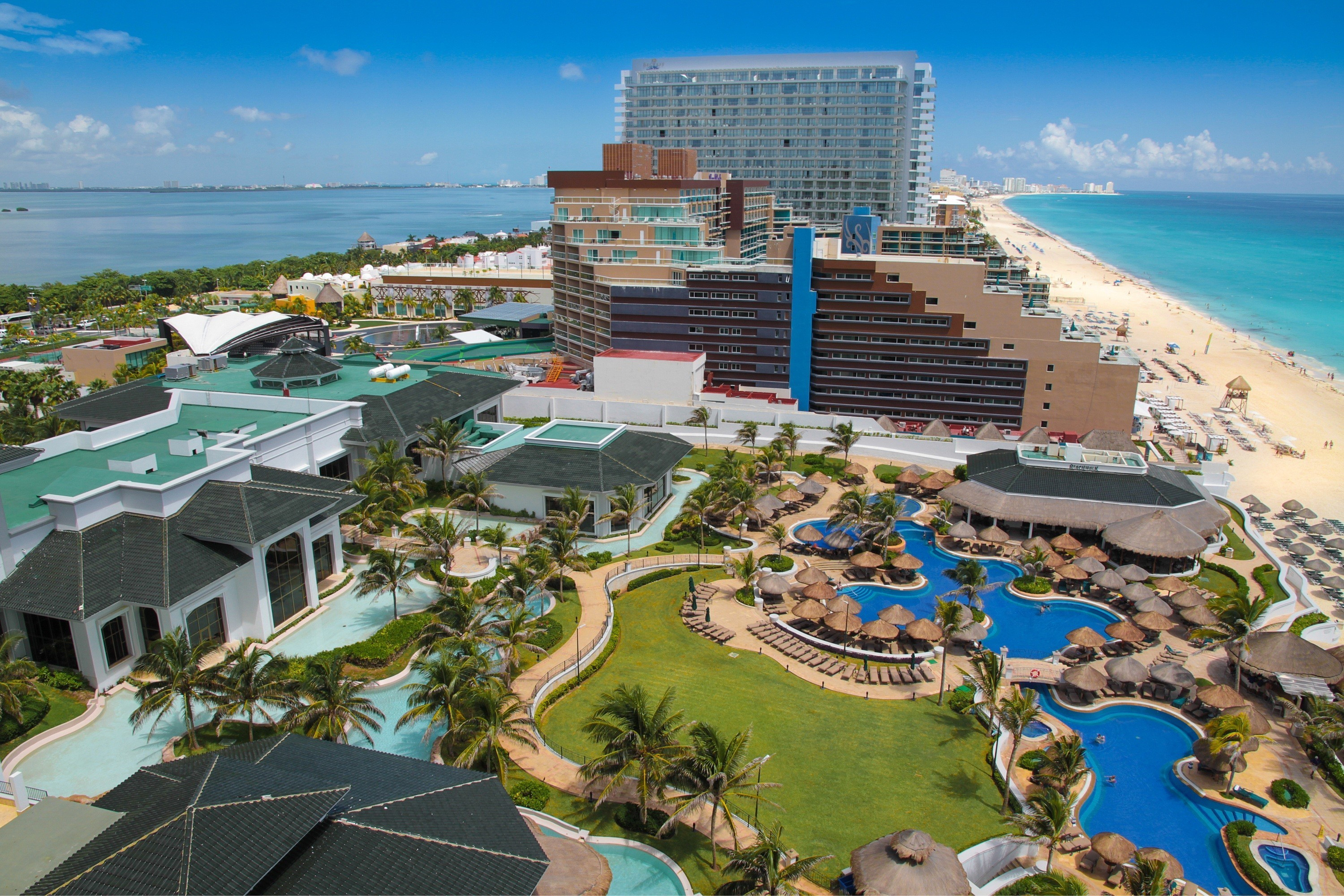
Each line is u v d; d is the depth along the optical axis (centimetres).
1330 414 16088
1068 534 8969
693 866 4338
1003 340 13275
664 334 14938
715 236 18812
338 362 12744
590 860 4234
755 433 11406
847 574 8462
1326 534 10156
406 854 3588
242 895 3216
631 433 10156
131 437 8306
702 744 4419
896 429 12738
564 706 5912
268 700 5009
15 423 11288
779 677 6500
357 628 6856
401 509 8969
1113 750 5803
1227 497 11481
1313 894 4566
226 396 9706
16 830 3662
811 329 14050
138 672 5103
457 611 5706
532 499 9156
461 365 16112
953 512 9856
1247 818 5191
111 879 3253
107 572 5909
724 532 9250
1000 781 5303
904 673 6588
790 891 3897
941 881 4062
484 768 4856
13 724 5216
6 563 5788
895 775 5309
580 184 17062
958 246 19750
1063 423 13325
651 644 6969
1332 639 7538
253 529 6412
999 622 7650
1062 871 4688
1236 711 5912
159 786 3894
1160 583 8169
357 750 4397
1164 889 4225
